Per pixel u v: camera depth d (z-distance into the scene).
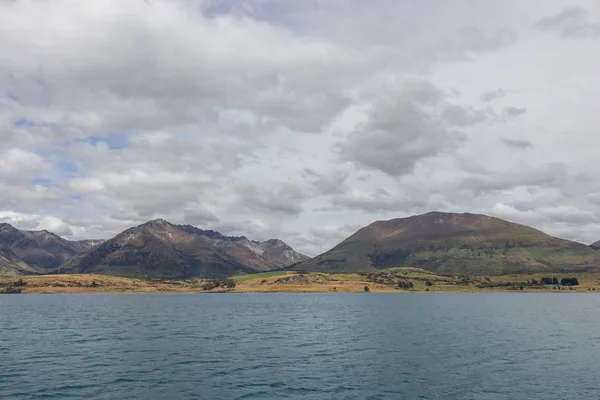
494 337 104.75
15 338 104.69
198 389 55.59
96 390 55.00
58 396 52.31
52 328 127.62
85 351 84.81
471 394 53.66
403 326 131.25
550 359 75.44
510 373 64.56
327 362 72.94
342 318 161.50
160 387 56.62
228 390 55.12
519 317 164.62
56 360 74.94
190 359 75.88
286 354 80.94
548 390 55.34
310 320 153.62
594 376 62.81
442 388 56.31
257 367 69.00
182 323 143.38
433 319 156.12
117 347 89.94
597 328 124.75
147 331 119.69
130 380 60.22
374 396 52.72
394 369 67.38
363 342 96.62
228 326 133.25
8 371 65.88
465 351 83.81
